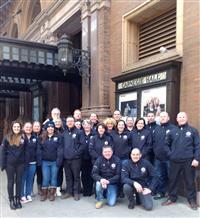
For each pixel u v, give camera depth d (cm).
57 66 1124
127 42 958
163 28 882
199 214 571
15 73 1189
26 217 570
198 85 675
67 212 595
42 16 1488
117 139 680
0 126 2489
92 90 1062
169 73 719
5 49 1046
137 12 905
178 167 611
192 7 703
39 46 1101
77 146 682
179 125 612
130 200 605
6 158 629
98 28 1041
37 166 687
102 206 627
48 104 1472
